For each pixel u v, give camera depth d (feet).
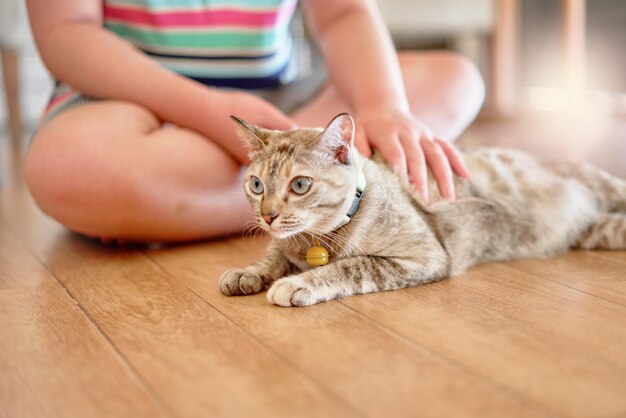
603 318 1.66
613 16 4.77
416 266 1.89
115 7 2.58
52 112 2.42
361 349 1.55
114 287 1.98
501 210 2.11
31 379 1.49
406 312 1.73
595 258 2.12
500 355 1.51
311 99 2.67
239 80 2.71
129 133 2.21
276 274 1.94
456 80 2.70
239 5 2.64
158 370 1.50
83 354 1.58
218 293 1.90
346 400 1.38
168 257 2.25
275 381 1.44
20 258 2.28
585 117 4.96
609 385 1.39
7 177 3.81
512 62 5.40
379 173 1.97
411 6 4.65
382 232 1.89
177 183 2.22
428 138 2.13
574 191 2.24
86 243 2.44
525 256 2.15
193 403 1.39
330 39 2.60
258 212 1.84
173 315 1.76
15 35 4.42
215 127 2.26
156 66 2.37
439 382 1.42
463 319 1.68
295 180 1.80
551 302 1.76
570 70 5.09
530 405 1.34
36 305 1.86
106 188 2.16
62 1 2.39
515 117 5.22
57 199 2.19
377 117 2.20
